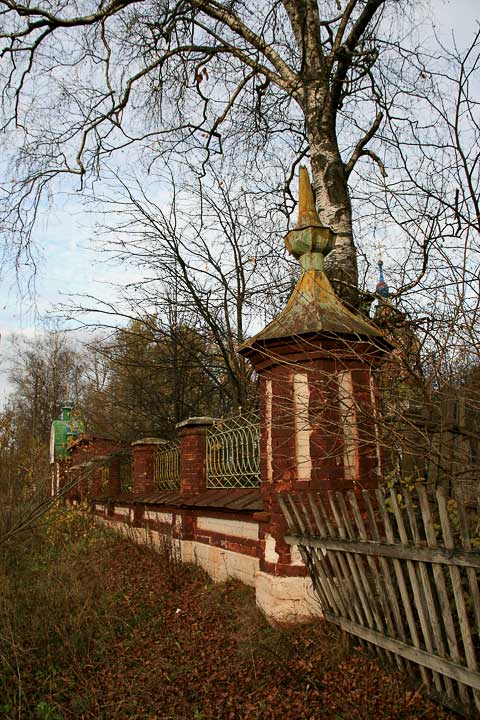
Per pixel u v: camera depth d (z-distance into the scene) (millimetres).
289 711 3828
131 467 13906
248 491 6586
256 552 6133
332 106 8391
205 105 10719
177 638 5477
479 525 3771
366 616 4043
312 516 4965
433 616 3342
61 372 38219
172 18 9281
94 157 10812
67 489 8664
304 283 5793
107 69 10000
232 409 13922
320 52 8469
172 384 16844
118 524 12172
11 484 8086
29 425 25781
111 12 9688
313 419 4852
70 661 5047
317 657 4406
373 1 7922
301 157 11016
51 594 6152
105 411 17688
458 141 4082
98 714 4148
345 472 5164
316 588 4719
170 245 13539
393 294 5367
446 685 3389
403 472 5047
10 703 4305
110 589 7016
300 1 8508
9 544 8336
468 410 4426
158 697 4316
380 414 4633
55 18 9633
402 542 3480
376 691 3812
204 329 14398
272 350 5441
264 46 8828
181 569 7715
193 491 8133
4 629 5102
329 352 4852
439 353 4215
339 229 7867
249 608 5602
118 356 16156
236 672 4512
